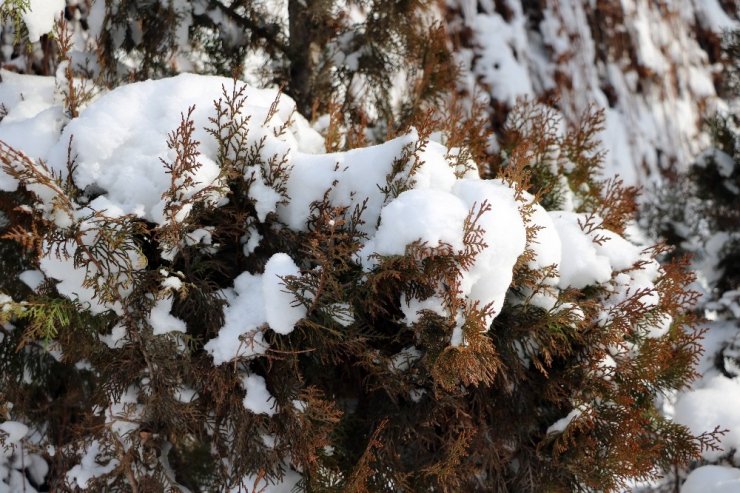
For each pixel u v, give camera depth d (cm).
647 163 379
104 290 192
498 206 196
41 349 219
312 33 241
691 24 429
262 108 205
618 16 387
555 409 212
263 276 195
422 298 195
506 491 209
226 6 237
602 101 374
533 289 203
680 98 407
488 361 195
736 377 269
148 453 208
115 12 231
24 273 204
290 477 207
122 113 200
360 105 244
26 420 224
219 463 207
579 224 213
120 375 202
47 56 232
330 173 202
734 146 327
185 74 206
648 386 213
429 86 240
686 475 245
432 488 207
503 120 328
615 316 206
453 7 335
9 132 202
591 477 208
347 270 198
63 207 192
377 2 237
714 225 332
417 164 198
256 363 203
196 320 203
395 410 207
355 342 199
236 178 202
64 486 216
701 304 298
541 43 362
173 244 196
